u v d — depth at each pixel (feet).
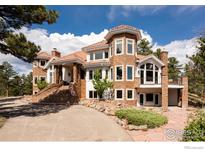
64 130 43.55
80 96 100.94
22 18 56.65
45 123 49.03
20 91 190.19
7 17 57.16
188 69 119.75
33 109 70.38
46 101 93.97
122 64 89.81
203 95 106.73
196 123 30.12
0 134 40.01
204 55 99.55
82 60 105.50
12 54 58.70
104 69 98.02
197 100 108.17
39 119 53.31
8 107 75.97
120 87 89.86
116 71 91.35
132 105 90.07
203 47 99.14
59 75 113.80
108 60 99.50
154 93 97.71
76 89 98.58
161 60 99.86
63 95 95.40
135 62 93.20
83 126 46.96
